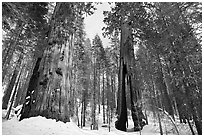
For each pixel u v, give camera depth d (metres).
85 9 7.18
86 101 24.12
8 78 18.73
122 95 11.38
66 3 6.32
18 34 9.84
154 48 11.09
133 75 11.27
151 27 11.09
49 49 5.50
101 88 34.06
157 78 12.61
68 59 5.67
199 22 8.91
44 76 5.01
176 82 8.80
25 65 20.14
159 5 10.37
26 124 4.07
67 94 5.16
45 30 9.56
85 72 23.69
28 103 4.89
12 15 6.17
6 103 15.68
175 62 8.96
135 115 10.27
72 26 6.24
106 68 27.56
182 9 9.70
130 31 12.49
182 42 8.60
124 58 12.01
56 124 4.34
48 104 4.63
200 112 7.20
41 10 9.50
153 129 9.10
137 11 11.06
